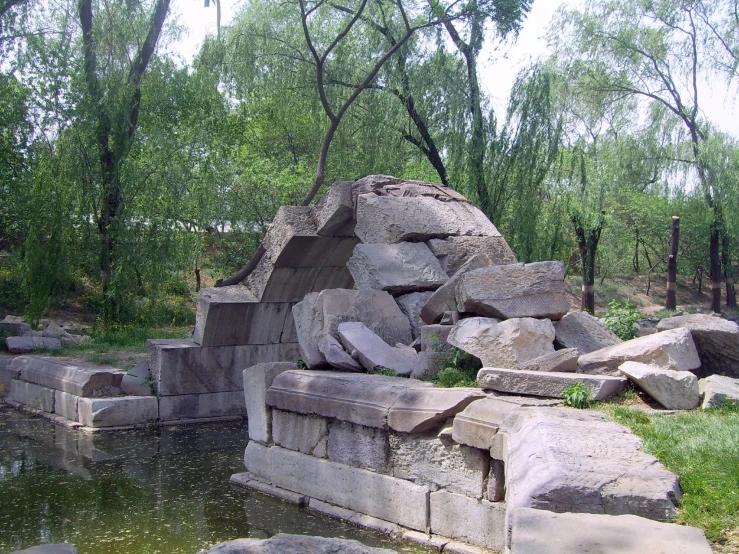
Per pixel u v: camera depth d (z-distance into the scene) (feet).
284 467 24.66
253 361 39.32
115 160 60.54
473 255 31.12
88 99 59.06
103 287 61.62
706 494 12.66
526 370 20.83
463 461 19.06
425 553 18.81
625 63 90.22
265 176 75.82
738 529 11.54
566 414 17.10
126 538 20.49
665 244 125.18
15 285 70.85
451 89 60.23
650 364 20.98
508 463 15.25
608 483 12.30
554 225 68.28
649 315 87.66
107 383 37.35
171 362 37.04
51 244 57.93
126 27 59.57
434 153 64.80
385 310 28.19
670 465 13.98
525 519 11.32
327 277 38.91
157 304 65.62
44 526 21.54
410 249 31.07
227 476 27.20
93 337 55.11
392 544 19.77
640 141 93.56
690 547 10.18
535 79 60.23
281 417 25.29
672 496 12.24
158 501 24.03
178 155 67.21
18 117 70.23
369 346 25.49
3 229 71.77
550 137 60.39
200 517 22.33
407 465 20.56
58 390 38.58
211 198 68.44
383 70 63.41
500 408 18.28
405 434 20.61
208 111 84.23
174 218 64.90
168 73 68.28
